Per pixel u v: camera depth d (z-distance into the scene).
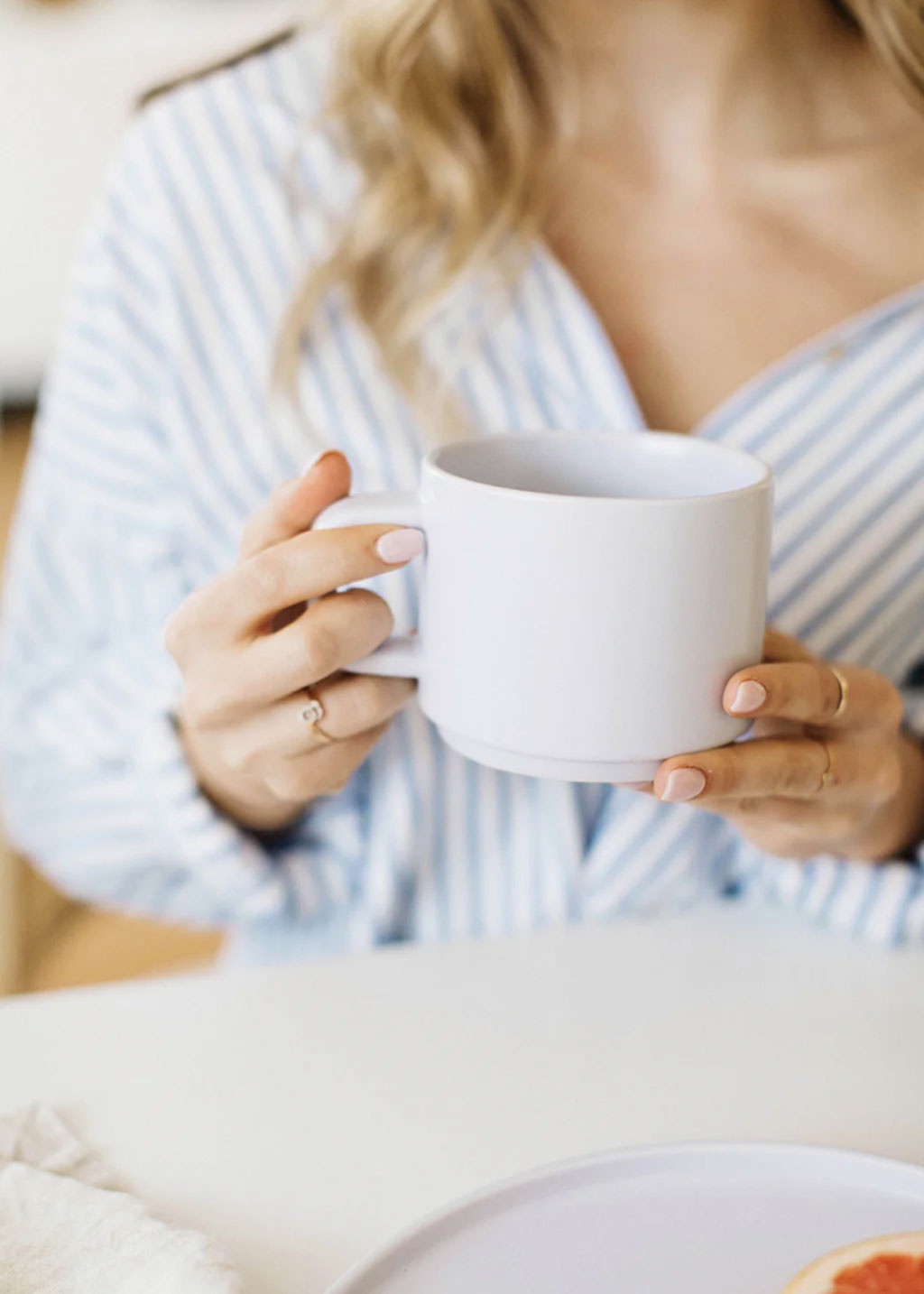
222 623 0.64
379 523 0.62
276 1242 0.60
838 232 0.92
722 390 0.89
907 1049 0.69
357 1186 0.62
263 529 0.64
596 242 0.91
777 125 0.91
